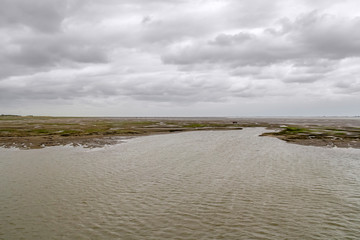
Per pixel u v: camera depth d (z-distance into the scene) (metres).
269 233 13.23
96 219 14.88
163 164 28.69
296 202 17.31
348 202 17.31
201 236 12.97
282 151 37.34
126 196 18.48
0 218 15.05
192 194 18.88
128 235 13.09
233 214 15.45
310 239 12.65
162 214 15.49
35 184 21.33
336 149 39.16
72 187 20.53
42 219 14.91
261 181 22.05
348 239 12.63
